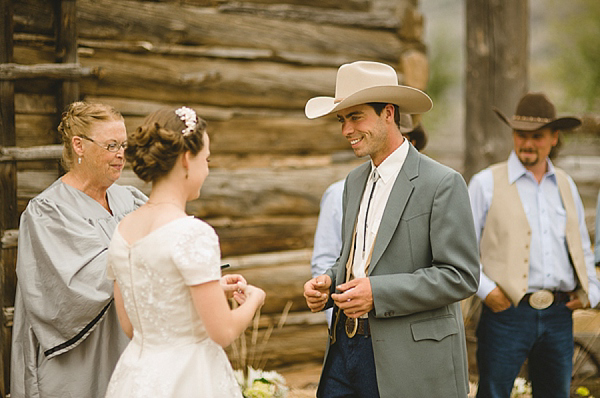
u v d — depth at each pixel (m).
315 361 5.66
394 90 2.71
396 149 2.87
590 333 4.98
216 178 5.31
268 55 5.54
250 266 5.43
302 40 5.71
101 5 4.77
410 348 2.70
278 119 5.61
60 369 2.91
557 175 3.95
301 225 5.68
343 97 2.86
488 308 3.86
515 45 5.82
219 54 5.31
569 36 13.42
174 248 2.22
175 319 2.30
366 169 3.04
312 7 5.82
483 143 5.88
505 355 3.76
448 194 2.72
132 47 4.89
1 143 3.64
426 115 16.84
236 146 5.43
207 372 2.33
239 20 5.41
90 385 2.91
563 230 3.85
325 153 5.87
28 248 2.99
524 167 3.90
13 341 3.02
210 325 2.25
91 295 2.83
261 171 5.52
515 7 5.81
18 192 3.91
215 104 5.34
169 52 5.08
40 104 3.96
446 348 2.74
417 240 2.74
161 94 5.05
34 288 2.93
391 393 2.68
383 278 2.67
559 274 3.77
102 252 2.92
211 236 2.27
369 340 2.80
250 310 2.42
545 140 3.85
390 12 6.21
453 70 17.44
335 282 3.04
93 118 2.96
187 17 5.16
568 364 3.84
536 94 3.93
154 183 2.38
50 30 4.02
